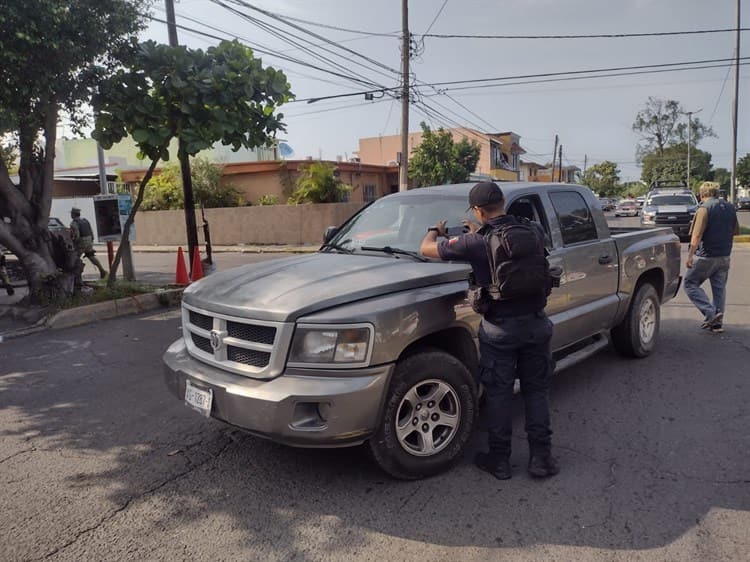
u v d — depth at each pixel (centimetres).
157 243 2506
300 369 311
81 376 575
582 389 504
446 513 313
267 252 2039
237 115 848
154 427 441
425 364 336
